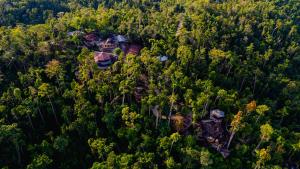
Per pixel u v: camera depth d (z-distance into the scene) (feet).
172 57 430.20
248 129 331.57
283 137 343.67
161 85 369.71
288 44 542.57
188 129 345.31
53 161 307.58
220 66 433.07
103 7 599.57
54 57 407.23
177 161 313.94
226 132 348.59
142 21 513.45
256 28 553.64
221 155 326.24
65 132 321.73
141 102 349.41
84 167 310.86
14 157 299.79
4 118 313.12
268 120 360.28
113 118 327.06
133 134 314.14
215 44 458.09
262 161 300.20
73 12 581.53
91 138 312.50
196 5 550.77
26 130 326.65
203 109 353.92
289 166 334.65
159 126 334.03
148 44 471.21
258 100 418.72
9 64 380.37
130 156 293.02
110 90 355.56
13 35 418.31
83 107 326.85
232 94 374.02
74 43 447.01
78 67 396.37
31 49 408.87
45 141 301.63
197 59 417.49
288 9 653.30
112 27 496.64
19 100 333.21
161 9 590.55
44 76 376.89
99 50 457.27
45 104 337.11
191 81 383.04
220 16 525.75
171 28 488.85
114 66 394.52
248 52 466.70
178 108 359.66
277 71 466.70
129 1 629.92
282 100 430.20
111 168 283.38
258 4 621.31
